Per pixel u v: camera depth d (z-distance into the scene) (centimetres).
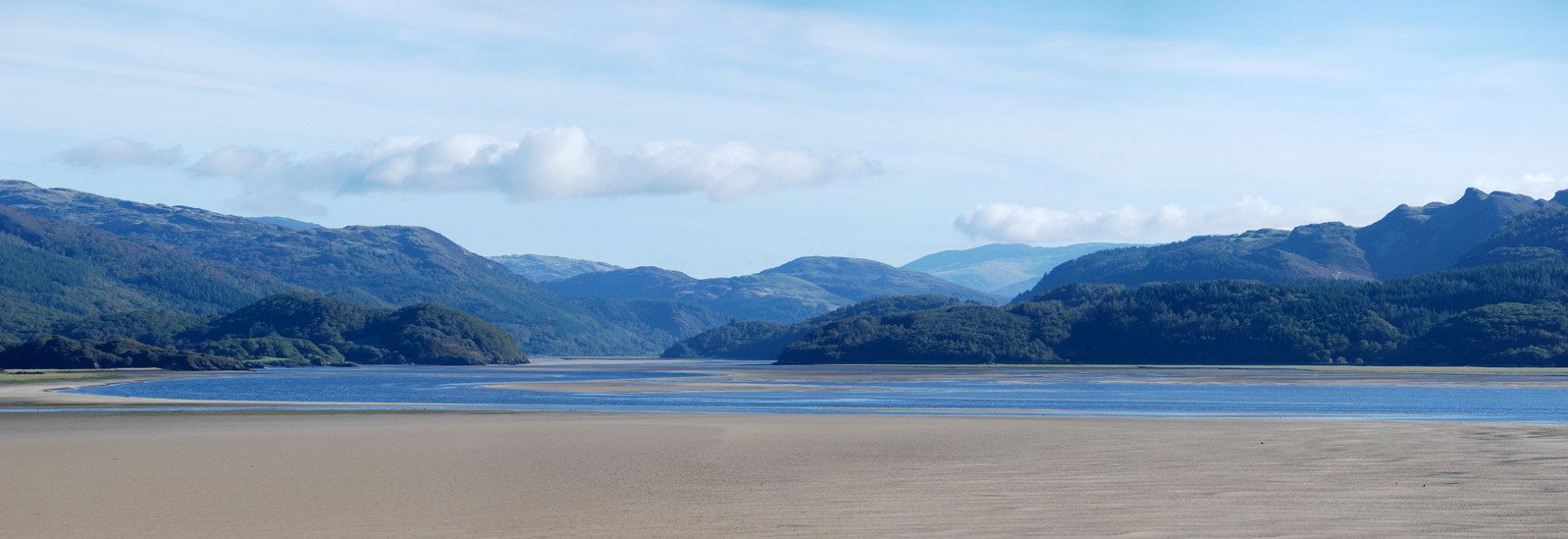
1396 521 2828
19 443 4950
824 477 3712
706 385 13662
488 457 4362
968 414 7281
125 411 7425
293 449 4669
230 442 4981
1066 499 3212
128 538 2752
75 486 3547
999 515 2955
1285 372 19275
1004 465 3994
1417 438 4950
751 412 7794
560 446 4788
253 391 12081
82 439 5147
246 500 3278
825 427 5778
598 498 3303
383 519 2969
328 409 7775
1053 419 6450
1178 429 5572
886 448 4656
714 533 2770
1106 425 5900
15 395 9944
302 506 3180
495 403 9375
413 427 5850
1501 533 2675
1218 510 3014
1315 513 2945
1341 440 4869
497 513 3052
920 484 3534
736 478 3706
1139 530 2744
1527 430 5400
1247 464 3972
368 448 4706
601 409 8150
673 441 5000
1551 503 3069
